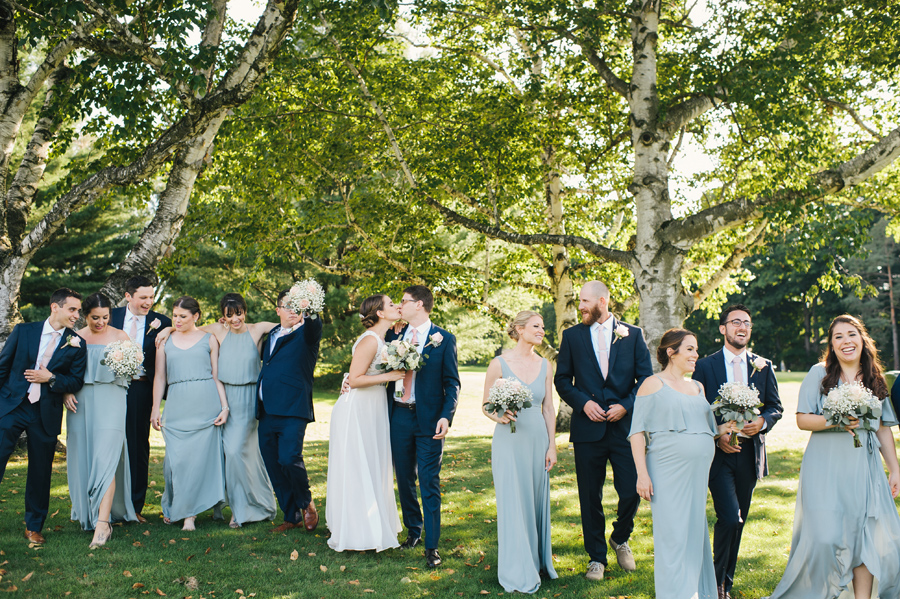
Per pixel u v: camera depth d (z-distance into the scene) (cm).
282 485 538
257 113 1120
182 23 660
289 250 1278
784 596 400
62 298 482
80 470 502
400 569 446
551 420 456
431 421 476
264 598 391
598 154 1152
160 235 805
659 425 385
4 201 820
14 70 811
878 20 936
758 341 4844
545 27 1004
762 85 873
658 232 920
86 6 657
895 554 372
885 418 388
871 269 4181
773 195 878
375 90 1125
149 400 573
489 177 1110
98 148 1045
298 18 1068
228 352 558
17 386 472
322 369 2895
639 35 970
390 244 1254
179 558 454
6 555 447
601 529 446
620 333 459
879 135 1057
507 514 423
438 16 1111
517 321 450
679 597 363
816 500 385
